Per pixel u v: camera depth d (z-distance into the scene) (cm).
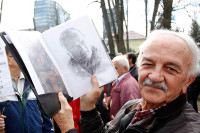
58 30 109
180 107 94
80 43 112
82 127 132
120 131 121
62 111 95
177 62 89
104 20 1232
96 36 115
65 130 96
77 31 112
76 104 249
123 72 286
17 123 189
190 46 92
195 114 96
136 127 97
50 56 104
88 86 114
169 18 769
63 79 105
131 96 245
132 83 254
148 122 97
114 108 262
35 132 197
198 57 96
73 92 109
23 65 85
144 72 96
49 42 106
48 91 89
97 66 116
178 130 86
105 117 302
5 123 185
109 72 117
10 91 125
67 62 109
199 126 86
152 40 97
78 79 111
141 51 107
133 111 124
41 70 90
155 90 92
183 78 92
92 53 114
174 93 92
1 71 123
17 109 192
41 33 107
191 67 94
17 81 204
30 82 85
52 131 222
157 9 905
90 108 129
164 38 93
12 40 81
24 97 201
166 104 95
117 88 259
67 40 110
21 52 83
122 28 1160
